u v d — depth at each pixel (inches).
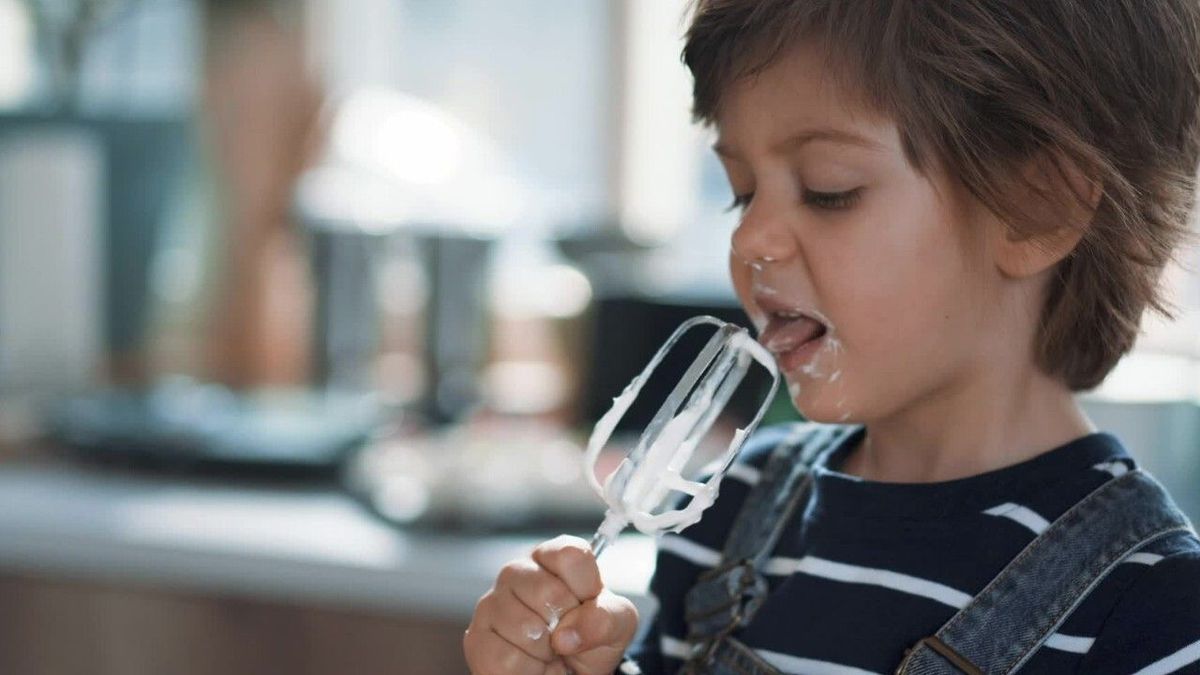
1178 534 32.8
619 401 32.7
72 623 70.4
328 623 66.9
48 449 82.7
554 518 69.9
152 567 68.9
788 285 33.2
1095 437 34.6
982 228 32.6
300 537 68.7
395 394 89.0
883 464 36.7
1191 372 68.4
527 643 33.5
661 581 40.1
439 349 86.5
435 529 69.2
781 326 34.0
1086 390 35.9
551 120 99.0
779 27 32.2
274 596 67.6
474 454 73.4
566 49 98.3
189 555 68.3
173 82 92.7
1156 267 34.4
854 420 33.4
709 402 32.5
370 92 93.1
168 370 91.0
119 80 92.8
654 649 40.0
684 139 96.7
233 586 67.9
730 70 33.2
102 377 91.4
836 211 32.4
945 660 32.7
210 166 89.3
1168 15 33.8
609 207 97.8
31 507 72.5
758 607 37.0
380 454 76.6
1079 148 32.2
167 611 69.1
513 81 99.3
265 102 88.4
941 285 32.5
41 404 88.7
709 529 39.8
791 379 33.8
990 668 32.5
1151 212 33.8
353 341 89.7
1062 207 32.6
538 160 99.0
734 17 33.0
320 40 89.4
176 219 90.4
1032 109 31.9
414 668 66.0
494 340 86.7
